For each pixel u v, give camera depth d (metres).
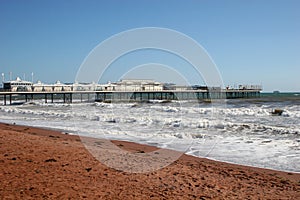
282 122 19.31
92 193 5.46
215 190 6.25
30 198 4.98
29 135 12.35
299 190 6.52
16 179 5.84
